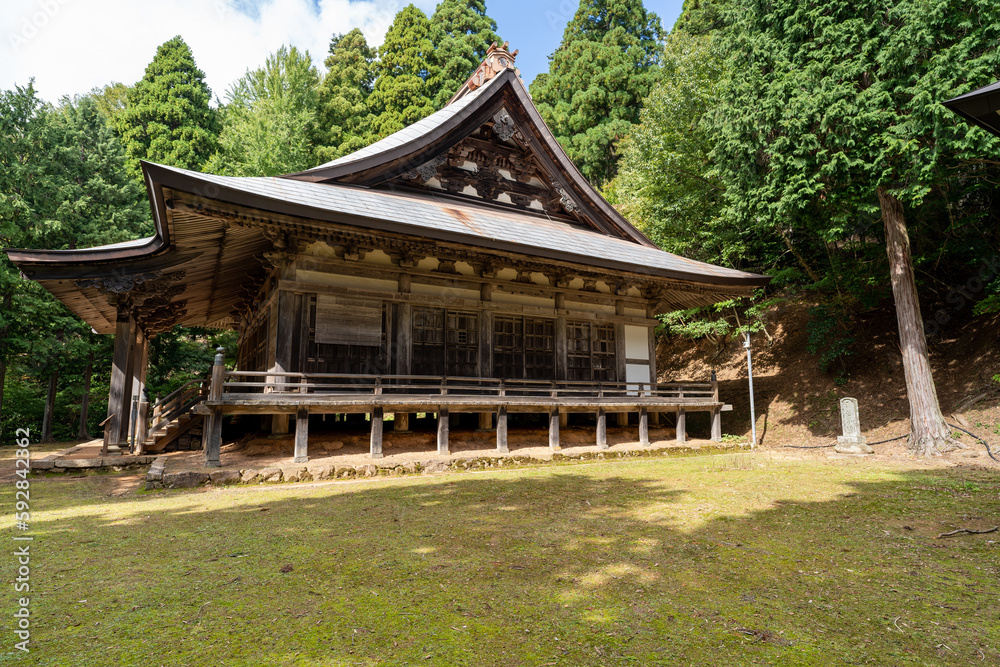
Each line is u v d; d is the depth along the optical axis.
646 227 21.52
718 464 11.02
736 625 3.18
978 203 14.62
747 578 4.03
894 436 13.20
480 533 5.36
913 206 11.78
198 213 8.54
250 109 26.30
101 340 22.36
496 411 11.54
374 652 2.84
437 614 3.36
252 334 16.03
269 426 12.16
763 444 15.21
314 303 10.50
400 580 3.99
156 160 28.17
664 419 16.77
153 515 6.26
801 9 12.24
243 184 8.94
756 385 18.62
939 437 11.70
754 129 12.95
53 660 2.75
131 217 22.34
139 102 30.11
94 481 8.92
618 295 14.73
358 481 8.76
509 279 13.07
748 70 13.27
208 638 3.02
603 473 9.73
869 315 17.48
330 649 2.88
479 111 13.66
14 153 19.95
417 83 32.44
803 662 2.72
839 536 5.26
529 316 13.24
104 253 9.88
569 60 36.41
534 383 13.10
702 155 18.59
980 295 15.33
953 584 3.92
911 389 12.32
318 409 9.91
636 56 34.66
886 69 10.95
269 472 8.46
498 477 9.23
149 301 11.66
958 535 5.32
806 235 17.20
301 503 6.93
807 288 18.33
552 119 34.59
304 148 26.22
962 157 10.09
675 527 5.61
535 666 2.67
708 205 18.62
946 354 14.95
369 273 11.14
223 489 7.97
